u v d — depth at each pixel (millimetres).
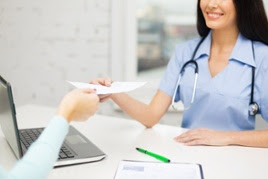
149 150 1015
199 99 1335
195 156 970
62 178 810
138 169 840
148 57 2223
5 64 2064
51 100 2117
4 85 788
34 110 1537
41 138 606
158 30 2219
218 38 1368
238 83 1271
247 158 962
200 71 1358
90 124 1295
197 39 1483
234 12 1287
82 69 2096
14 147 896
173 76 1434
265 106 1248
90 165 889
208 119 1336
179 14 2209
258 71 1263
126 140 1109
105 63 2098
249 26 1280
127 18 2059
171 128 1269
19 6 2002
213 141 1061
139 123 1330
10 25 2020
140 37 2188
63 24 2035
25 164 569
